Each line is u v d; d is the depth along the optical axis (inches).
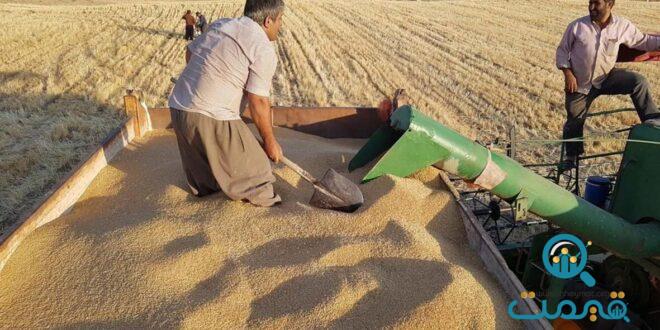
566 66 233.1
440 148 140.6
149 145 220.1
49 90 510.9
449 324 113.0
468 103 495.5
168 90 540.4
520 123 435.2
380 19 1232.8
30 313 117.3
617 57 241.9
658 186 142.2
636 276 152.6
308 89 532.7
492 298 122.0
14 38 901.2
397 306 116.0
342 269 127.3
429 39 928.9
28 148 349.1
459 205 157.1
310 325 111.4
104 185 179.9
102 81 562.9
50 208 151.8
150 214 151.4
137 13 1444.4
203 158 154.3
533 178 140.2
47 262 131.3
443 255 135.8
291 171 179.6
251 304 117.7
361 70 638.5
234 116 150.6
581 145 239.1
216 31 150.0
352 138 246.2
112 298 118.3
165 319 111.5
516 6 1599.4
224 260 129.8
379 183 158.2
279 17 153.7
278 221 144.7
